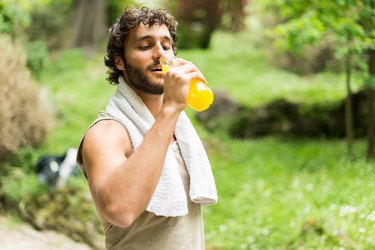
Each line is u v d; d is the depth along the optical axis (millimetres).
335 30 8266
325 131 12148
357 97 11812
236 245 5977
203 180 2211
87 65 18984
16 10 6820
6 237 6484
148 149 1795
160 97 2270
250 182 8594
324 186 7508
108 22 23469
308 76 17359
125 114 2143
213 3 23234
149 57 2139
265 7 11008
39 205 7066
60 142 10609
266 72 17906
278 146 11273
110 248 2166
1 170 7828
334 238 5055
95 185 1844
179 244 2105
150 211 2002
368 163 8625
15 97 8250
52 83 16797
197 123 12992
